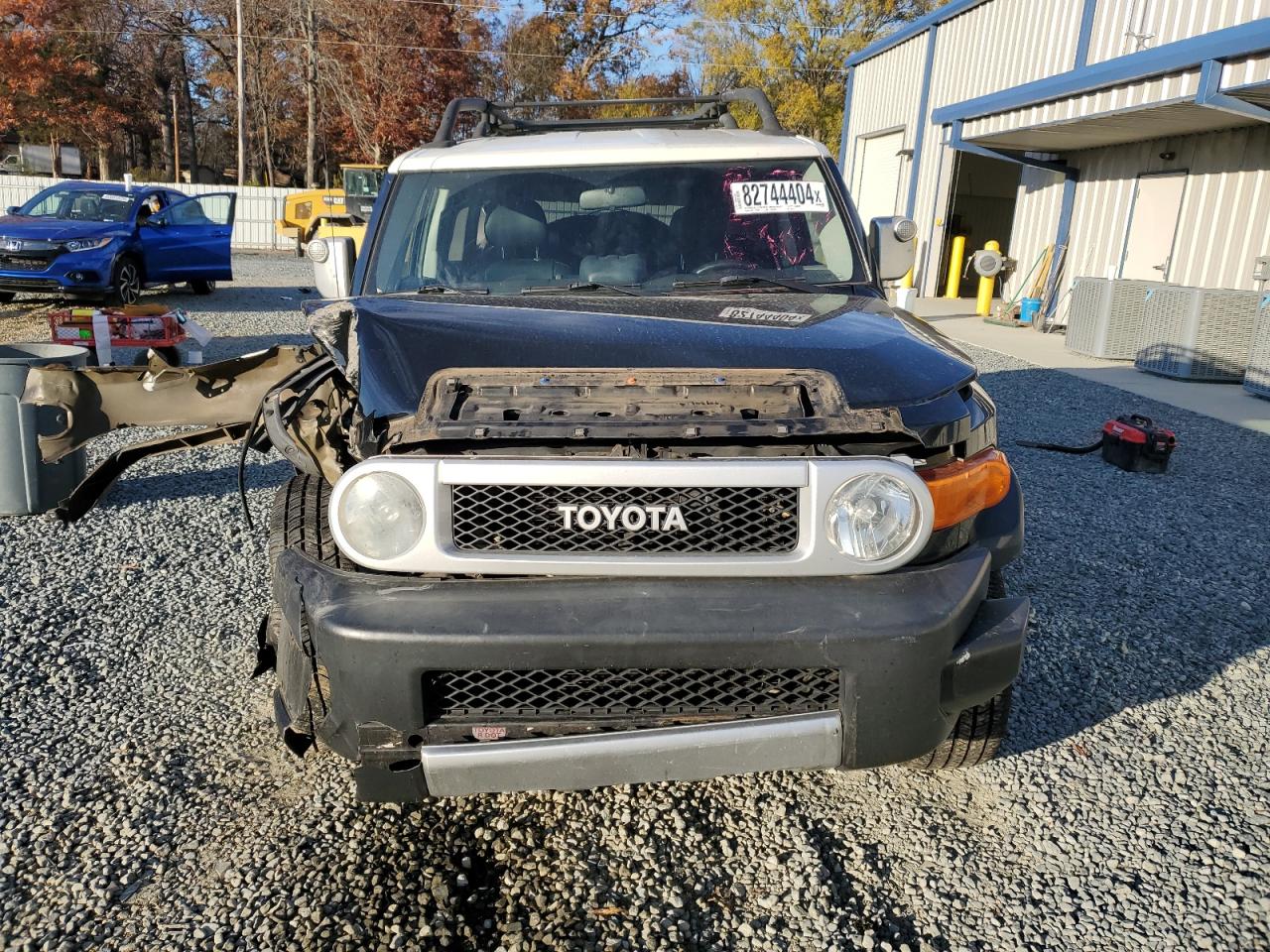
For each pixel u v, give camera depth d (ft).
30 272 42.11
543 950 7.89
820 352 8.85
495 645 7.20
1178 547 17.47
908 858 9.04
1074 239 52.29
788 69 133.90
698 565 7.50
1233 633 13.89
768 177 12.37
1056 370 37.86
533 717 7.60
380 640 7.25
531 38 151.12
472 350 8.81
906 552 7.61
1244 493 21.18
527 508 7.55
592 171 12.32
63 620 13.85
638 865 8.96
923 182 65.62
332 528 7.59
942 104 62.03
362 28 129.90
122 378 12.89
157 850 9.09
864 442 7.83
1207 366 35.40
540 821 9.59
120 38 151.02
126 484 20.45
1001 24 53.78
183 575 15.60
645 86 153.48
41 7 127.44
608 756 7.47
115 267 44.75
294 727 8.09
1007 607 8.16
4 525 17.69
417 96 130.31
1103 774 10.37
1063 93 41.32
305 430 8.54
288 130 170.19
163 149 204.13
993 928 8.13
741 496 7.55
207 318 44.65
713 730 7.50
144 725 11.24
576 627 7.24
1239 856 9.03
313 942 7.94
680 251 11.94
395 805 9.79
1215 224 41.39
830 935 8.06
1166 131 43.11
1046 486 21.39
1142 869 8.86
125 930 8.08
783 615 7.36
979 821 9.59
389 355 8.78
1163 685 12.32
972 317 55.67
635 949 7.93
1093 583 15.67
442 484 7.47
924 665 7.47
